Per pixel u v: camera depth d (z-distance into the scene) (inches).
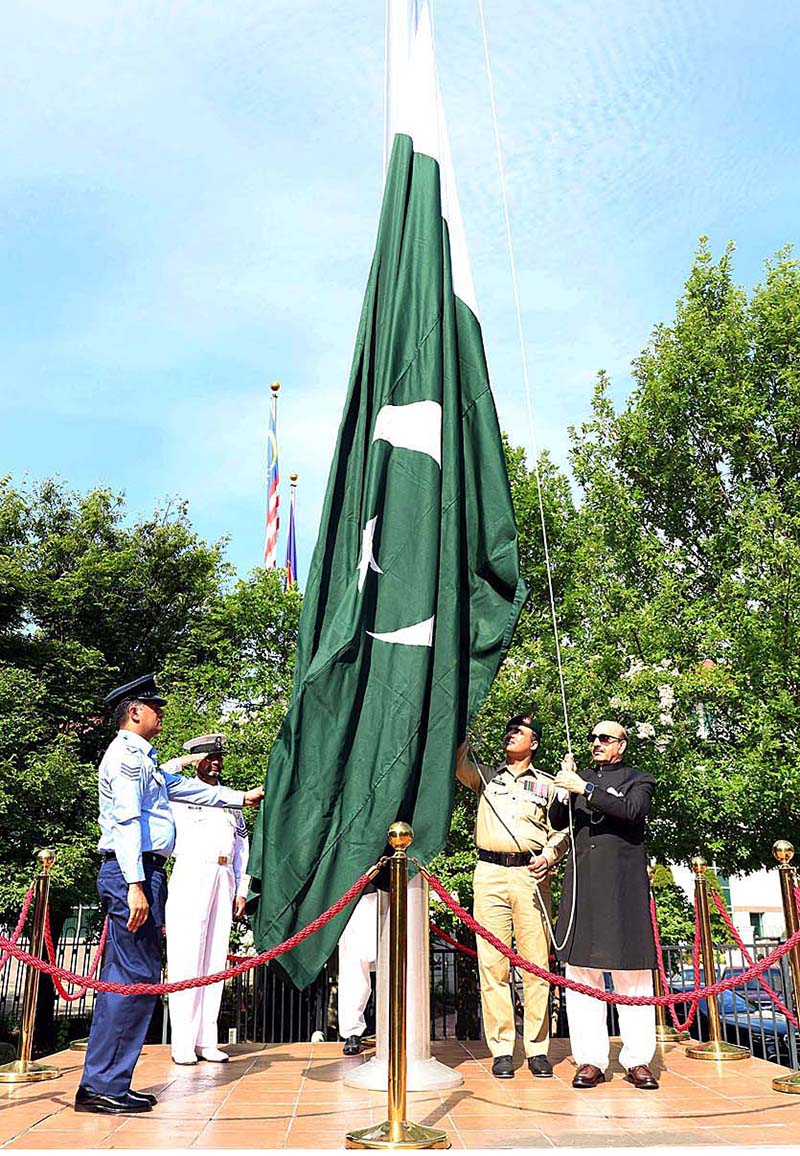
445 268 295.3
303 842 243.3
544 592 605.3
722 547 584.7
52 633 924.0
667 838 555.5
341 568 279.3
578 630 592.1
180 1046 289.6
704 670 555.2
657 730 543.5
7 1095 241.3
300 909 240.7
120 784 219.0
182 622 965.2
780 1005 264.7
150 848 224.2
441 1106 224.1
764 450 579.8
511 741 273.7
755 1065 285.3
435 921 558.9
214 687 687.7
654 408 616.7
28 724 778.8
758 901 1272.1
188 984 213.8
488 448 288.5
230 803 305.3
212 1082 259.3
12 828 739.4
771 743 502.0
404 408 273.9
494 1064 262.4
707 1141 189.5
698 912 323.3
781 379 591.8
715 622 545.3
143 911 216.7
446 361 285.4
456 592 265.9
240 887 314.7
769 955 236.4
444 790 249.9
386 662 255.1
